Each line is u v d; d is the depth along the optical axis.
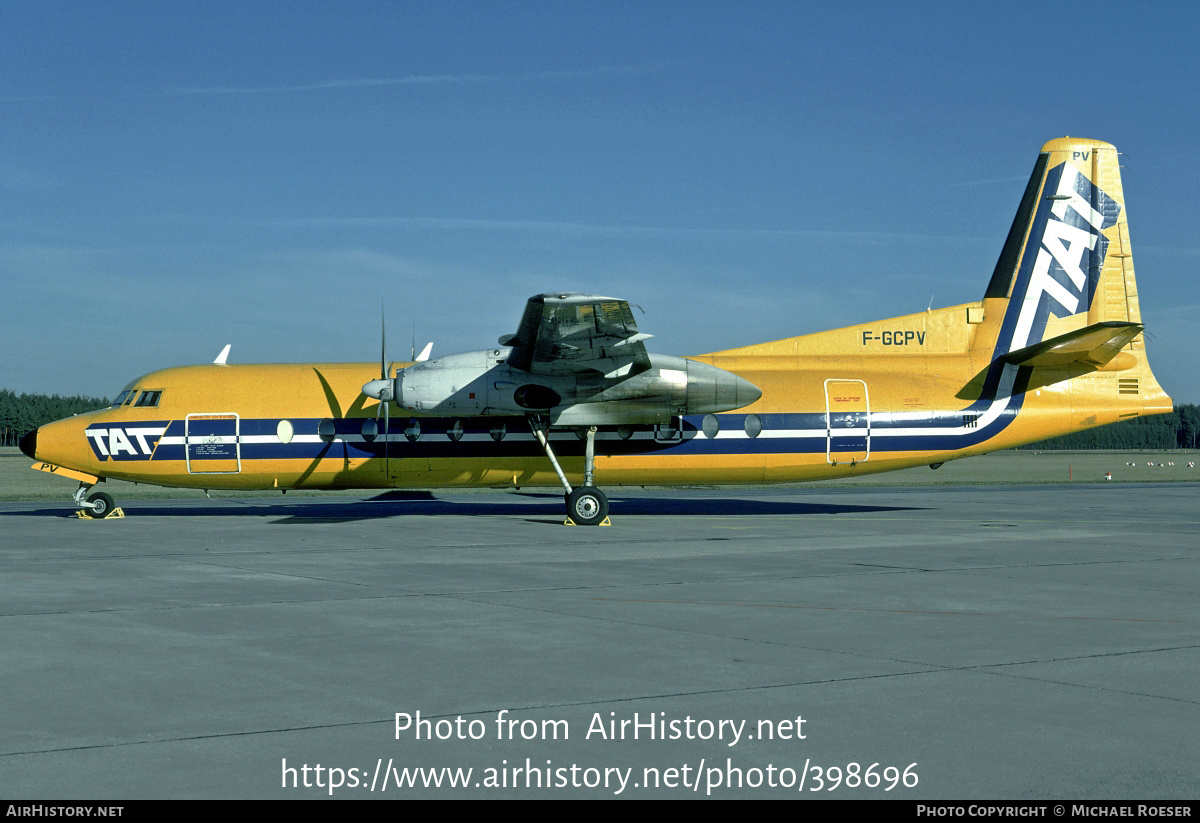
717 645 8.66
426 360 20.92
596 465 21.66
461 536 18.38
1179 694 7.03
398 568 13.78
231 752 5.79
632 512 24.94
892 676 7.55
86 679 7.41
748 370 22.11
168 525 20.84
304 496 32.91
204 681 7.36
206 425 21.67
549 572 13.39
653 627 9.48
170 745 5.89
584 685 7.29
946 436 21.83
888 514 24.77
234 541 17.41
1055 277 22.28
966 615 10.14
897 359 22.36
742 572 13.42
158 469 21.75
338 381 22.08
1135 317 22.36
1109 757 5.70
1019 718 6.45
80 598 11.12
